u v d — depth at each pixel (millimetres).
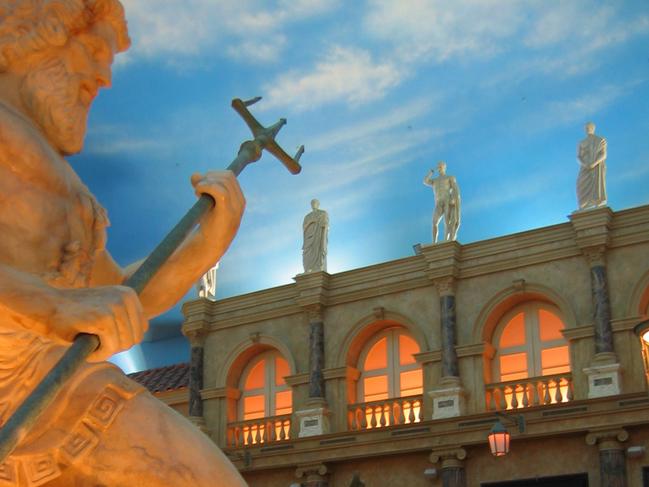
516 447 23344
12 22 2293
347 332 26594
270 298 28078
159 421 2236
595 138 24562
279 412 27625
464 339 24922
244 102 2609
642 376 22609
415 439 24312
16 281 1925
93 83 2418
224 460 2277
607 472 21906
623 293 23328
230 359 28312
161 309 2471
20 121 2221
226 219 2396
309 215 28078
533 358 24516
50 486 2203
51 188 2254
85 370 2201
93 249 2369
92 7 2377
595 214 23641
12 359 2174
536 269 24562
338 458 25250
